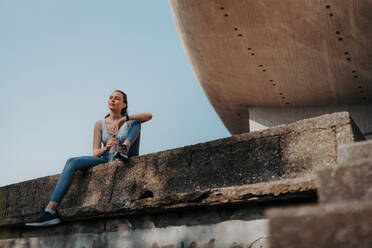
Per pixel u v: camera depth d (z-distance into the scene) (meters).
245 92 9.44
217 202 3.39
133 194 4.31
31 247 4.87
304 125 3.55
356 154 2.51
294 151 3.51
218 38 7.81
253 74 8.64
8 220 5.11
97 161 4.90
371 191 1.86
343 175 1.96
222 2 6.95
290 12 6.76
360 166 1.92
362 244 1.30
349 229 1.33
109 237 4.19
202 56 8.51
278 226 1.44
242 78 8.88
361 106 8.85
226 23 7.38
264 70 8.42
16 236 5.09
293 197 3.12
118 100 5.36
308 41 7.30
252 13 7.01
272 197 3.13
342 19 6.62
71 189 4.89
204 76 9.24
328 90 8.59
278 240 1.42
